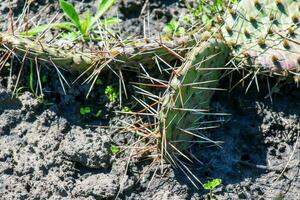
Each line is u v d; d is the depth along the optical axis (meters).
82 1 4.25
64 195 3.56
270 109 3.76
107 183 3.56
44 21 4.17
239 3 3.79
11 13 3.98
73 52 3.70
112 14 4.18
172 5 4.21
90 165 3.62
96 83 3.86
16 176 3.63
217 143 3.67
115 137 3.73
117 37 4.01
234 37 3.71
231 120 3.77
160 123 3.35
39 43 3.68
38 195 3.56
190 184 3.58
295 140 3.69
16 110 3.83
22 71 3.94
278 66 3.62
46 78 3.91
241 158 3.67
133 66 3.71
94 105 3.84
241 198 3.54
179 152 3.50
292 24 3.71
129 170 3.62
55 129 3.76
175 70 3.46
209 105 3.77
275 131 3.71
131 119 3.77
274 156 3.66
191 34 3.69
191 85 3.44
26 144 3.74
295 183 3.56
